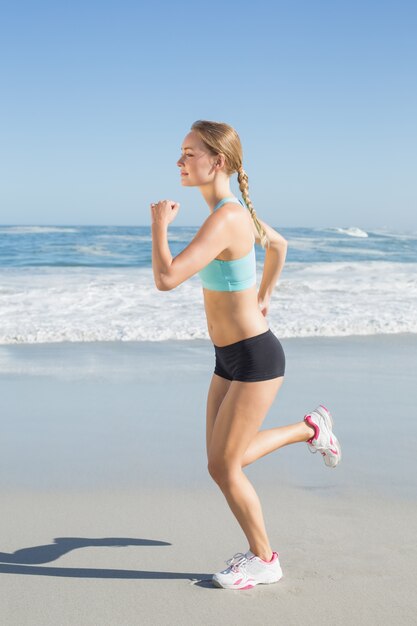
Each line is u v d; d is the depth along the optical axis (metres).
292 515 3.41
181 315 9.88
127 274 16.31
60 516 3.38
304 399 5.74
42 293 11.95
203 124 2.73
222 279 2.65
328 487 3.82
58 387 6.08
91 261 21.00
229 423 2.67
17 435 4.71
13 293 11.91
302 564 2.88
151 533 3.19
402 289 13.49
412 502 3.61
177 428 4.93
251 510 2.71
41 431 4.81
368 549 3.03
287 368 6.94
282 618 2.44
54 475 3.94
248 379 2.66
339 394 5.94
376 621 2.42
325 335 8.95
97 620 2.41
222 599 2.58
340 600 2.57
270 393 2.69
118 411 5.34
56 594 2.61
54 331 8.48
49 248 25.75
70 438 4.66
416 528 3.27
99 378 6.44
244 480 2.72
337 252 27.91
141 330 8.65
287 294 12.59
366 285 14.16
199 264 2.55
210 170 2.73
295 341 8.48
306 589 2.66
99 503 3.54
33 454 4.32
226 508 3.51
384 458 4.33
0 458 4.23
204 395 5.88
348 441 4.67
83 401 5.63
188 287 12.84
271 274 3.15
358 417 5.25
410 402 5.73
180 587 2.68
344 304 11.27
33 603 2.53
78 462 4.18
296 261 24.03
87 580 2.73
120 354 7.55
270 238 3.03
